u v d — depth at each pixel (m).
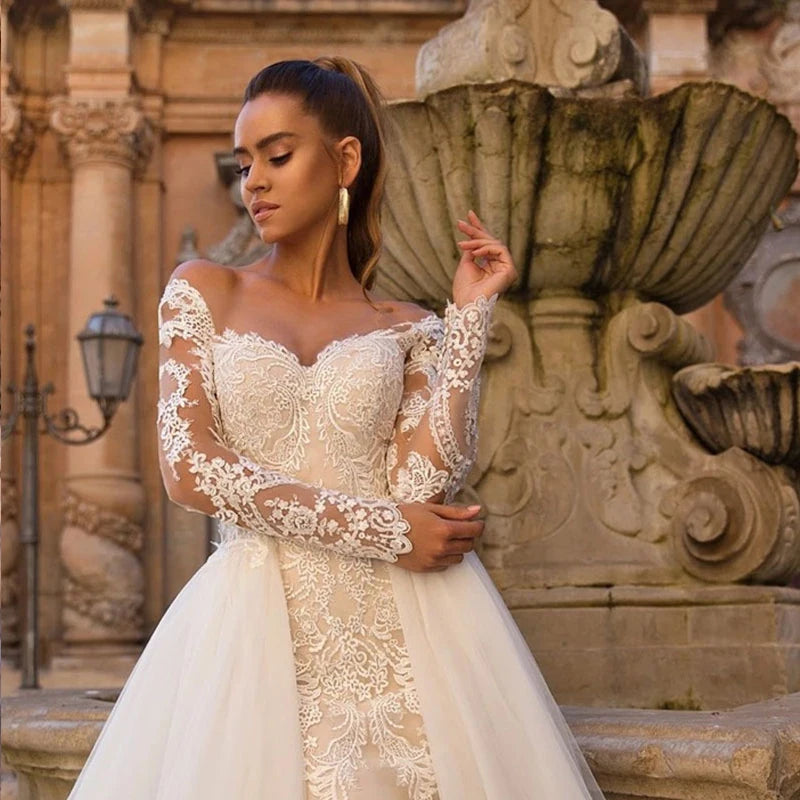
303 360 2.43
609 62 5.02
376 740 2.24
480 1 5.12
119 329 8.55
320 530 2.27
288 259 2.53
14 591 15.45
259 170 2.45
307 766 2.20
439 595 2.37
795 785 2.49
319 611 2.30
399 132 4.57
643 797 2.54
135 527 15.33
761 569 4.45
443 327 2.62
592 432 4.75
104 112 15.84
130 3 16.00
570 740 2.44
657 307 4.78
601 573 4.54
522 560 4.63
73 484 15.27
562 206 4.59
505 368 4.80
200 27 16.81
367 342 2.44
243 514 2.27
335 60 2.62
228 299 2.45
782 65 16.89
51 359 16.34
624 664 4.37
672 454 4.69
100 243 15.76
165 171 16.80
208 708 2.20
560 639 4.39
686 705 4.34
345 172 2.51
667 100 4.48
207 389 2.36
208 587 2.35
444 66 5.10
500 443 4.73
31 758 3.24
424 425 2.41
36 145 16.64
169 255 16.66
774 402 4.49
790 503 4.47
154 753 2.31
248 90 2.50
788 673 4.31
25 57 16.70
